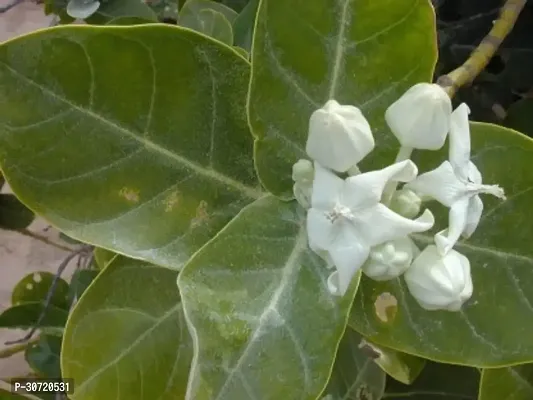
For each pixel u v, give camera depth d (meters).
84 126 0.20
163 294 0.23
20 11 0.49
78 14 0.30
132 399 0.23
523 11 0.31
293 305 0.19
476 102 0.32
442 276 0.18
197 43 0.19
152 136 0.20
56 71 0.19
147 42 0.19
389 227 0.17
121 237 0.20
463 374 0.30
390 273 0.18
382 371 0.28
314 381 0.18
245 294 0.19
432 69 0.20
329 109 0.17
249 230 0.20
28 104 0.19
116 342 0.23
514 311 0.22
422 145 0.18
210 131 0.21
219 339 0.18
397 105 0.18
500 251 0.22
